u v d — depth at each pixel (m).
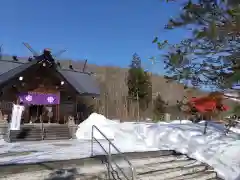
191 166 11.79
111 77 49.22
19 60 32.66
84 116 32.81
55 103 28.00
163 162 11.59
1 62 30.42
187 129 14.95
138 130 16.56
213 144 12.82
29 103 26.70
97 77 48.00
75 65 42.56
